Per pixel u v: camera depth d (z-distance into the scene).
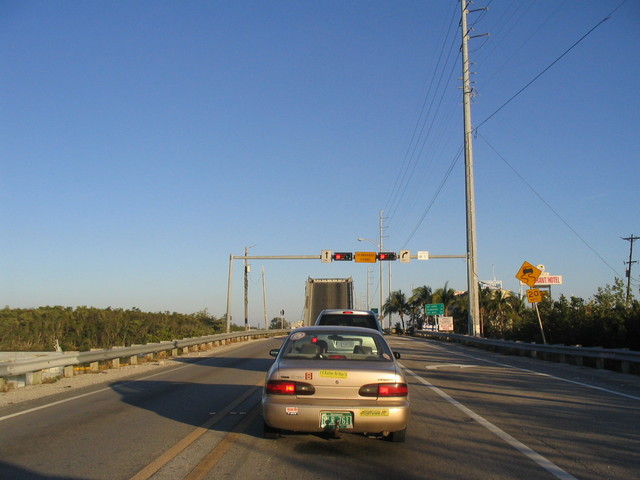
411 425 8.76
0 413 9.83
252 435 8.03
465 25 35.31
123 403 10.91
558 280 42.78
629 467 6.46
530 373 16.75
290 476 6.12
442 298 71.81
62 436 7.99
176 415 9.59
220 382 14.34
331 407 6.66
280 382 6.81
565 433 8.20
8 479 5.97
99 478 6.01
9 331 30.77
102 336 33.16
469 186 34.88
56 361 14.52
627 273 47.34
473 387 13.34
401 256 38.22
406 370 17.56
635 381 14.74
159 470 6.30
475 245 34.84
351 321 14.79
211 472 6.24
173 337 29.62
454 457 6.89
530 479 6.03
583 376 15.98
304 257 39.44
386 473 6.23
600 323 22.45
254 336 48.72
